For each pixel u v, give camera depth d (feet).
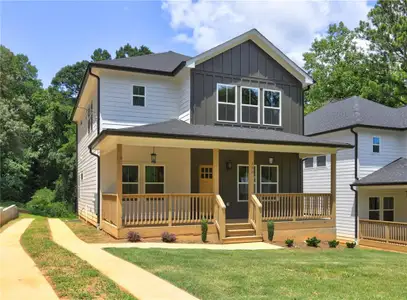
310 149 47.16
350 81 108.47
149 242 37.32
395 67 82.69
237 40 51.21
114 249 31.30
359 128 61.31
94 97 54.13
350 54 108.17
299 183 55.98
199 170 49.98
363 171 61.11
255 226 43.01
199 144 41.22
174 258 27.81
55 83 168.76
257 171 53.31
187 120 49.06
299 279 22.52
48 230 45.57
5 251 30.68
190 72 48.98
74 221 63.77
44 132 113.91
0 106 86.33
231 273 23.39
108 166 48.67
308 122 74.90
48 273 22.59
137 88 50.47
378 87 82.38
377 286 21.66
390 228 53.16
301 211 46.98
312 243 42.52
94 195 52.13
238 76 51.57
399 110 70.54
